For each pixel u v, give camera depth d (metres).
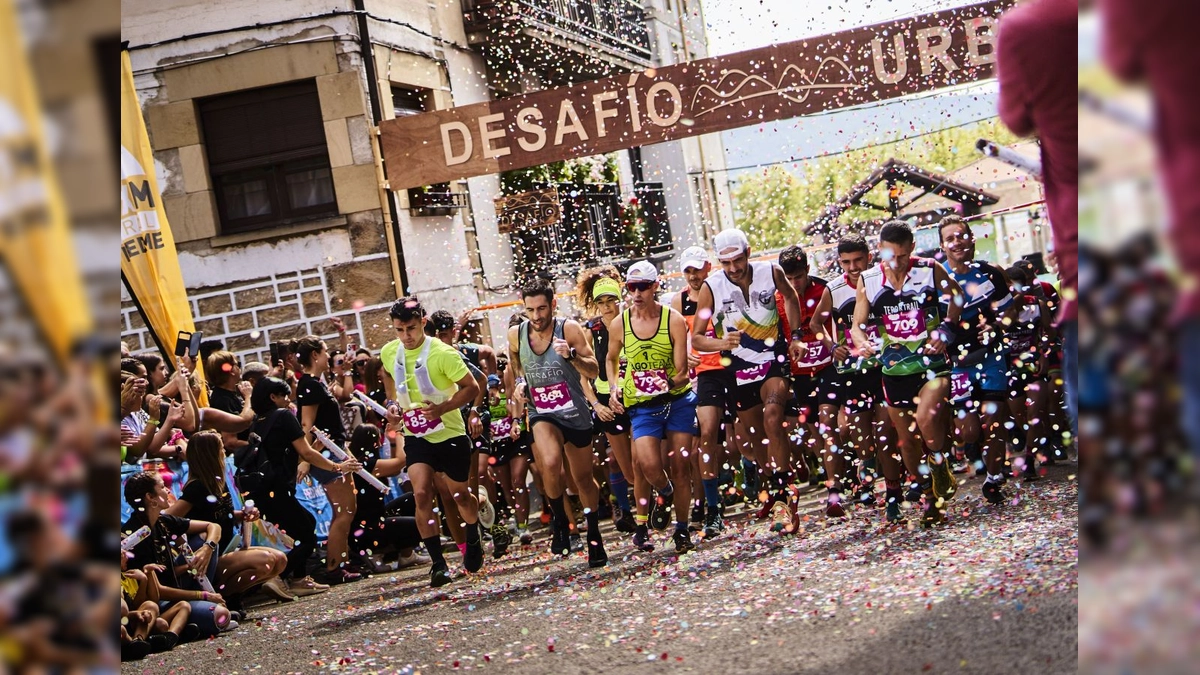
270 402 9.53
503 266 19.08
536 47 20.20
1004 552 5.75
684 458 8.16
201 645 7.23
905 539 6.99
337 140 15.23
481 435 9.92
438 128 15.23
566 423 8.34
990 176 18.16
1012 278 9.76
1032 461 9.33
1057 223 2.39
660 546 8.98
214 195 15.39
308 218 15.44
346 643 6.42
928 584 5.31
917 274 7.37
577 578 7.84
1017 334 9.68
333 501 9.85
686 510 8.30
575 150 15.14
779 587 6.03
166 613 7.45
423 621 6.89
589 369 8.30
